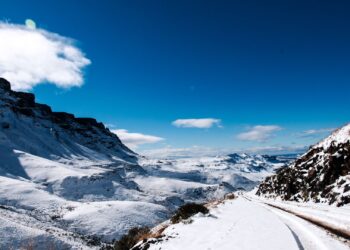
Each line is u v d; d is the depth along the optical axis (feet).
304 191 107.45
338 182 85.46
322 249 35.19
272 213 75.61
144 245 46.24
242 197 191.62
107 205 482.69
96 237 349.82
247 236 43.01
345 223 51.01
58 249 199.11
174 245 41.93
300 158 133.90
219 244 39.32
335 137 107.34
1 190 499.92
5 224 207.00
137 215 453.58
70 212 436.35
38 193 520.42
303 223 56.90
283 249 33.81
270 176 193.88
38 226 290.97
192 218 65.87
